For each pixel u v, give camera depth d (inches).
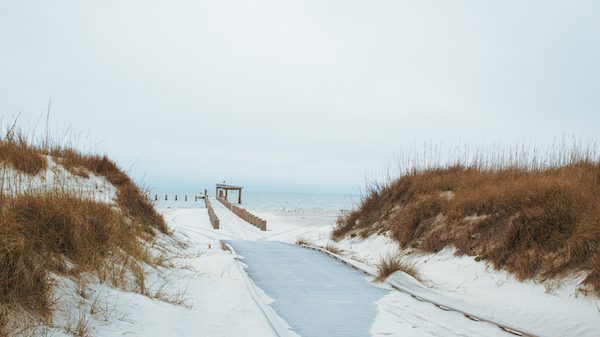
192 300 322.0
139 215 592.7
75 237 283.3
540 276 370.9
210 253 622.2
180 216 1401.3
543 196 442.6
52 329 195.6
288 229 1149.1
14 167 439.2
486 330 277.1
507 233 433.7
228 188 2672.2
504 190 506.9
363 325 284.7
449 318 304.2
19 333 180.7
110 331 216.5
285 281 427.5
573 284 335.3
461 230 517.3
